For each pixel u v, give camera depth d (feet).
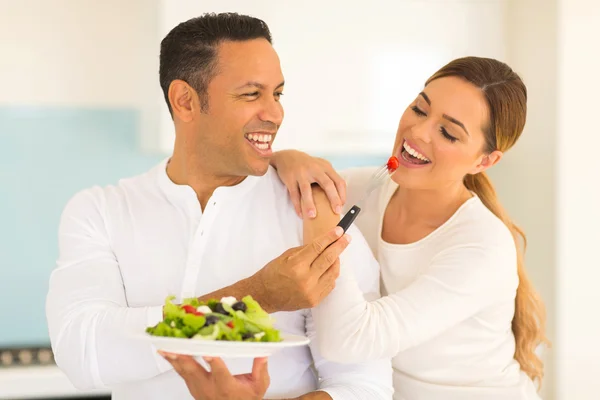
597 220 11.29
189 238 6.28
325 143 12.07
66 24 12.59
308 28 11.87
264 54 5.99
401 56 12.16
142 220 6.34
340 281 6.05
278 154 6.82
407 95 12.23
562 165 11.23
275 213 6.42
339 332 5.92
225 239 6.28
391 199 7.36
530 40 11.74
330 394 5.85
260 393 5.09
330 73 12.00
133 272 6.26
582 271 11.29
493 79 6.88
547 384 11.34
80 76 12.69
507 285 6.90
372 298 6.45
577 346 11.28
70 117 12.85
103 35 12.71
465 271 6.57
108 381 5.85
